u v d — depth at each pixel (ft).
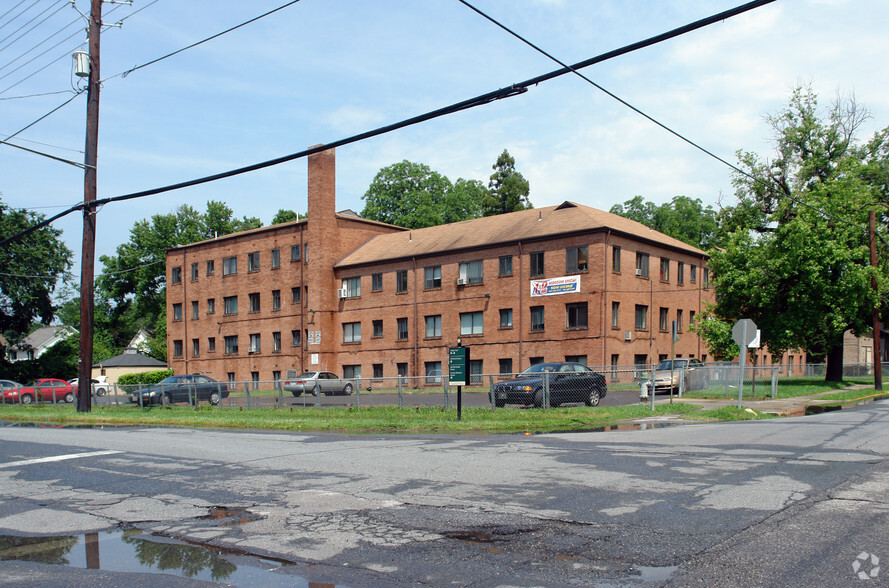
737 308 119.96
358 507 25.18
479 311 143.33
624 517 22.67
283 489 29.09
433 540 20.58
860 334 131.54
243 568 18.48
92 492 29.96
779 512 22.71
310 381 111.65
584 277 129.59
